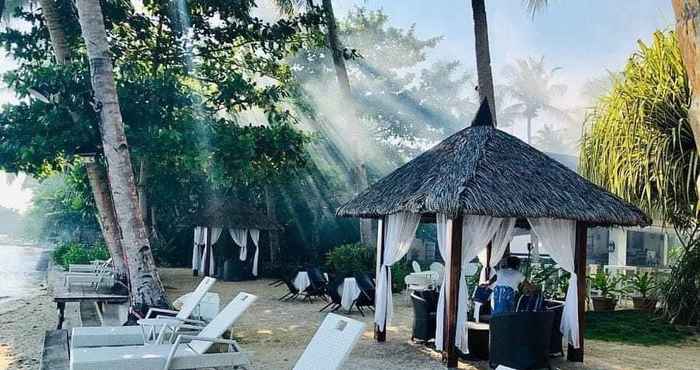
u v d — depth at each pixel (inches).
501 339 298.2
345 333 191.9
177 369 226.4
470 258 323.0
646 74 425.7
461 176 313.4
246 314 497.7
